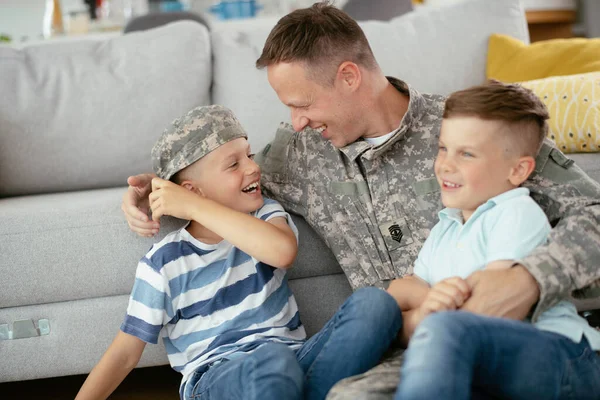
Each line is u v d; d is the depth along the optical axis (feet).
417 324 3.55
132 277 5.20
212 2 17.97
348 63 4.61
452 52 7.35
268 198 5.10
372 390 3.24
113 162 6.97
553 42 7.14
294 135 5.25
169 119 7.05
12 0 16.61
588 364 3.43
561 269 3.50
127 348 4.44
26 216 5.14
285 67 4.59
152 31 7.37
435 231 4.09
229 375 3.68
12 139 6.82
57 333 5.25
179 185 4.78
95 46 7.30
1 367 5.28
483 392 3.33
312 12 4.71
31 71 7.07
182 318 4.50
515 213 3.65
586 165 5.43
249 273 4.58
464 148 3.74
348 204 4.90
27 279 5.16
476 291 3.47
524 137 3.74
